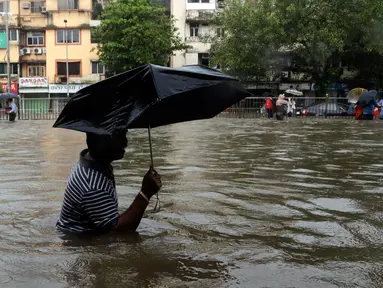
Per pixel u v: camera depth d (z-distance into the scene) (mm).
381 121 19703
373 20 27516
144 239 2855
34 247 2709
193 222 3275
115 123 2709
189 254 2568
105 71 37688
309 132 13344
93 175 2936
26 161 6887
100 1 38969
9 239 2869
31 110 27250
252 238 2879
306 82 34000
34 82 37594
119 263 2422
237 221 3299
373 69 32969
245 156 7359
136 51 32344
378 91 33562
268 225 3189
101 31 33469
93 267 2363
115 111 2768
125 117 2656
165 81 2635
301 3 28094
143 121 2896
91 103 2795
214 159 6961
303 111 26500
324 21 28047
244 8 30219
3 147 9328
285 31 28734
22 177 5316
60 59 38125
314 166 6168
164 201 3963
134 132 13664
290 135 12180
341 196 4172
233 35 30625
